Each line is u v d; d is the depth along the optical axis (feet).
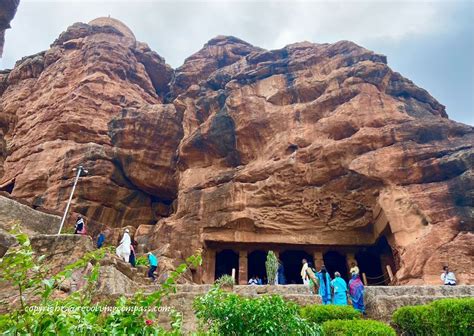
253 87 84.07
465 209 52.21
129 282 31.83
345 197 66.03
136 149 92.63
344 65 82.07
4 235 31.12
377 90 72.13
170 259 59.72
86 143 98.22
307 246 68.95
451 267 47.55
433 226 52.44
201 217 71.51
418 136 62.90
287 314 17.13
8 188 96.22
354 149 64.85
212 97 88.12
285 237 68.28
